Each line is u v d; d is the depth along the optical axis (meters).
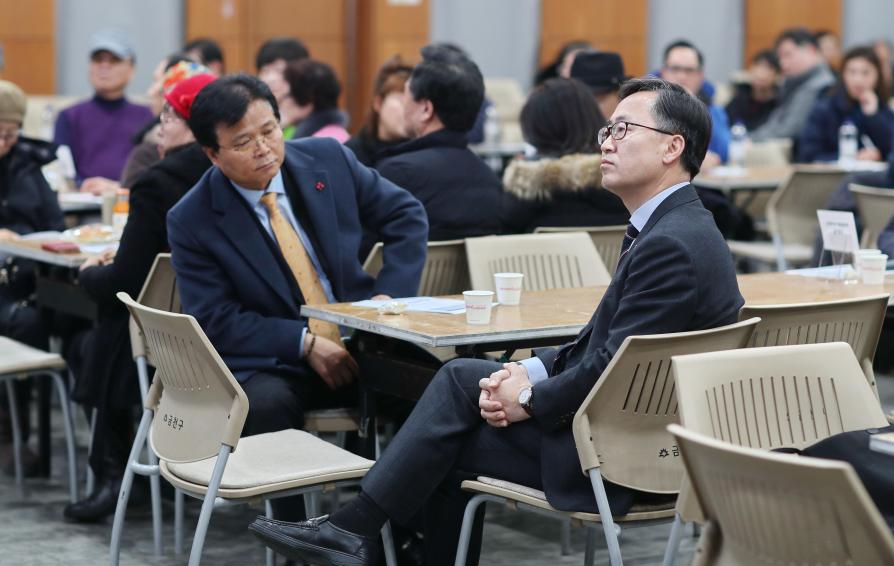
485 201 7.57
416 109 7.58
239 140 5.91
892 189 9.77
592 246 7.12
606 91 9.45
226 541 6.63
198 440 4.95
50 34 17.69
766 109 16.38
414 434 4.96
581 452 4.45
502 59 21.05
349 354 6.12
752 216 13.00
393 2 20.20
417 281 6.51
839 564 3.04
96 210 9.83
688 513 4.05
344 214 6.44
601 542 6.61
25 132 15.05
